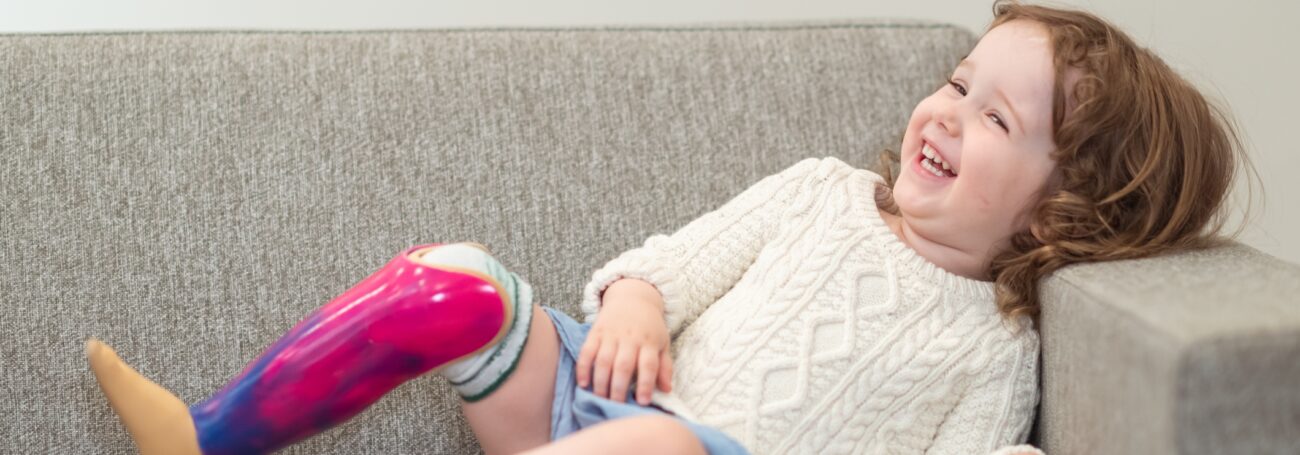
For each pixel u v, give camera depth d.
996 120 0.96
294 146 1.11
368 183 1.11
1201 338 0.64
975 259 1.00
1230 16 1.53
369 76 1.16
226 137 1.10
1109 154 0.95
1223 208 1.15
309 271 1.07
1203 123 1.00
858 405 0.93
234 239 1.07
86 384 1.00
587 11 1.51
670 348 1.01
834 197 1.03
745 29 1.28
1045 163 0.95
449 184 1.12
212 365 1.03
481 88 1.17
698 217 1.14
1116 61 0.95
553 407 0.89
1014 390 0.96
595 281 0.98
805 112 1.21
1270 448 0.65
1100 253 0.92
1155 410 0.67
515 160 1.14
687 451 0.75
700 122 1.19
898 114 1.23
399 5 1.47
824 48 1.26
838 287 0.97
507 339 0.87
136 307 1.03
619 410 0.85
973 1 1.56
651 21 1.53
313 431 0.87
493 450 0.92
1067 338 0.86
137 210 1.06
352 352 0.83
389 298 0.83
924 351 0.95
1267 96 1.57
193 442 0.86
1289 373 0.64
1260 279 0.77
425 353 0.84
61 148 1.07
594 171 1.15
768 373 0.93
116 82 1.11
